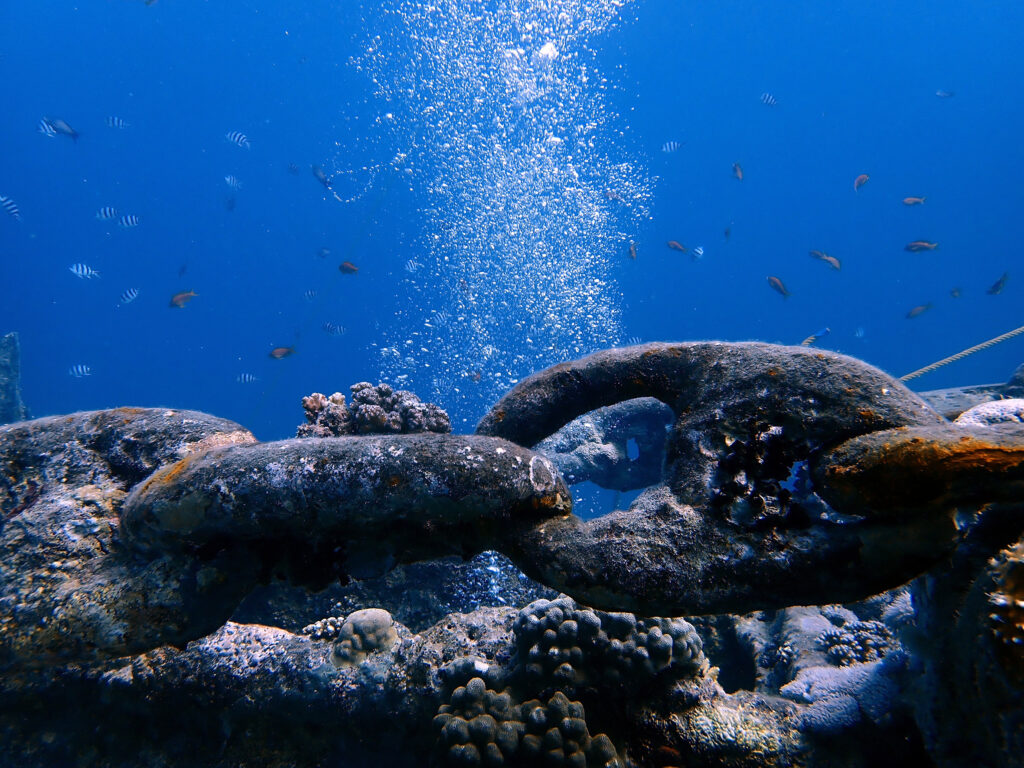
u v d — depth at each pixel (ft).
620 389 6.70
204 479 5.56
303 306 196.03
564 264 57.77
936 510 4.54
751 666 12.21
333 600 13.10
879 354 220.64
